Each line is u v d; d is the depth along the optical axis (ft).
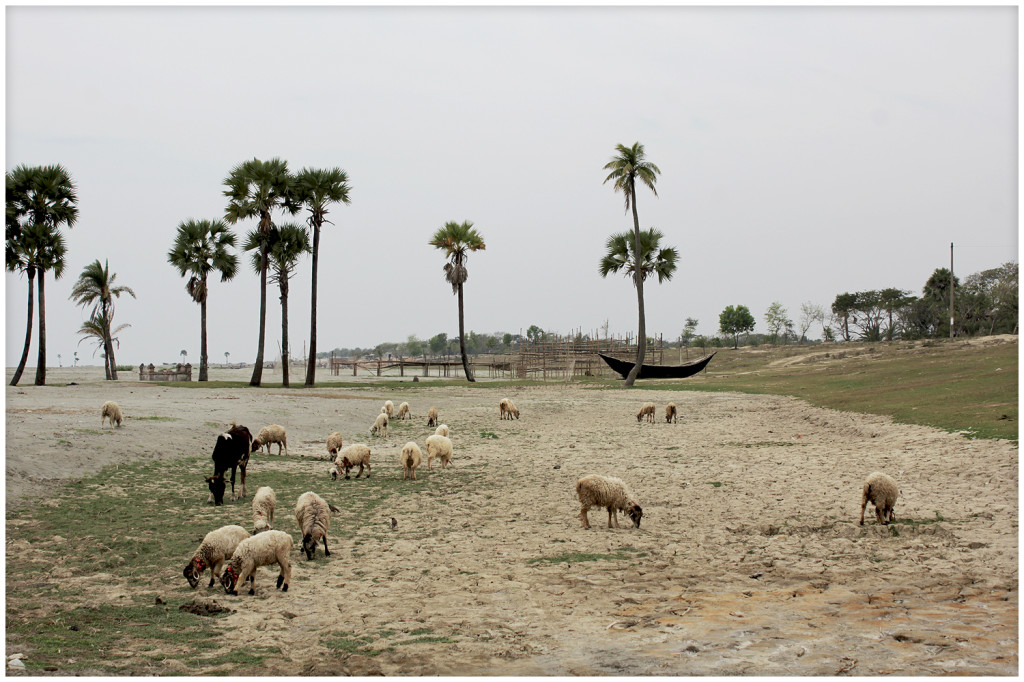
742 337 488.85
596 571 30.63
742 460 62.80
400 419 101.40
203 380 187.42
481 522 40.55
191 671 19.85
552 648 22.02
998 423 65.00
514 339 582.76
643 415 100.22
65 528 36.01
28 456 49.29
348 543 35.73
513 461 64.28
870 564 30.91
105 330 195.72
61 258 145.89
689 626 23.88
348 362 313.73
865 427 76.84
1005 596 26.21
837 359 222.28
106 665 20.01
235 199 155.43
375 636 23.18
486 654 21.52
